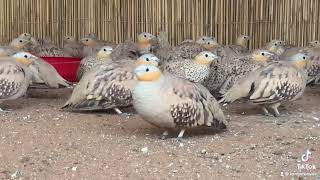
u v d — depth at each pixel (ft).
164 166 4.76
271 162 4.85
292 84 6.14
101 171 4.68
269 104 6.30
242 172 4.65
